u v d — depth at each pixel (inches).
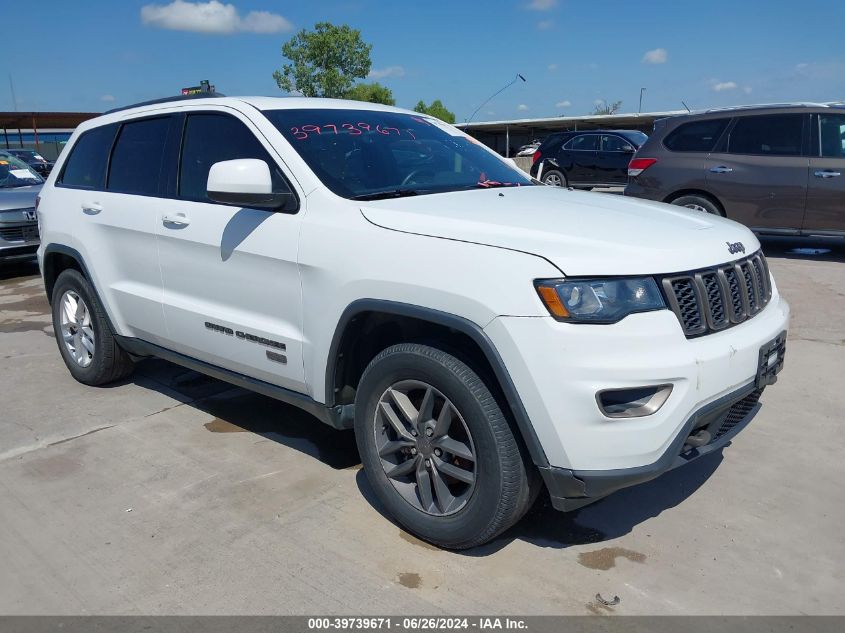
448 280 109.3
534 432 103.9
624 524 128.5
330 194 131.2
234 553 121.0
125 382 204.7
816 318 250.4
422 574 114.8
